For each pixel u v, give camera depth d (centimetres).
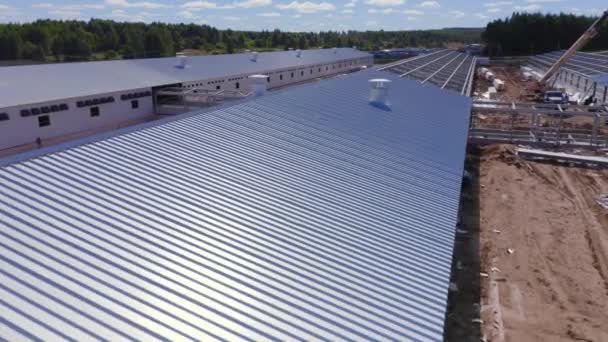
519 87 6862
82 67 3691
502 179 2520
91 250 723
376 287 815
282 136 1428
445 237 1053
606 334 1262
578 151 3025
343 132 1600
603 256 1678
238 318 663
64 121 2978
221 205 951
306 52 7231
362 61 8481
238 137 1334
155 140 1171
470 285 1504
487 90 6525
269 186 1084
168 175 1012
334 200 1101
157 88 3716
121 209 848
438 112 2250
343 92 2158
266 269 789
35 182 862
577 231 1881
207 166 1104
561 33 12394
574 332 1268
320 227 968
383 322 729
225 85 4488
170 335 601
